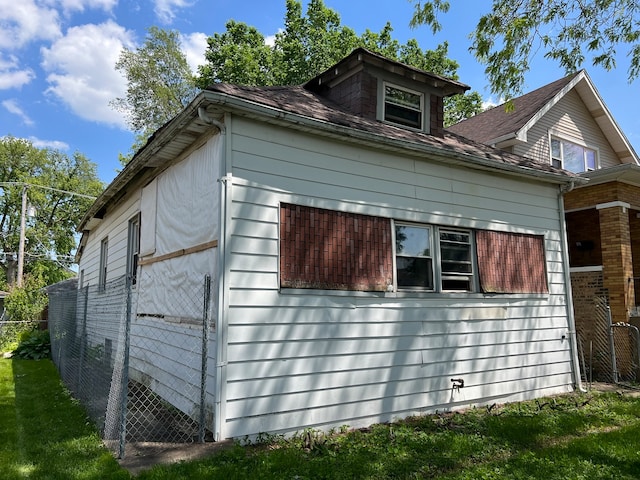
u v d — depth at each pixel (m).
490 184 7.86
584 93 14.49
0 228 41.59
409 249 6.79
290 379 5.34
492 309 7.48
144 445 4.74
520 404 7.22
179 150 6.63
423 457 4.54
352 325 5.92
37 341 13.26
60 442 4.87
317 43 22.86
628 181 10.22
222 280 5.01
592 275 10.38
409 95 8.70
